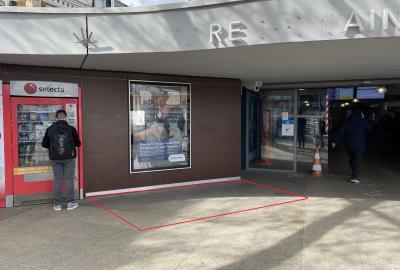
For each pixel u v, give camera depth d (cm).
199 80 825
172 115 799
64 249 449
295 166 1012
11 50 557
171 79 789
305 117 1008
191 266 398
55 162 622
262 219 567
